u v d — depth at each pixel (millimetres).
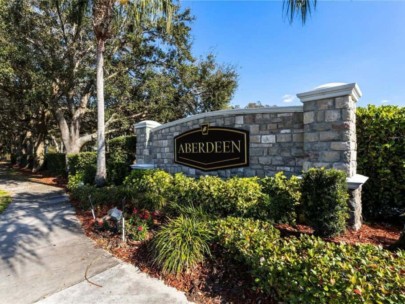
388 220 4410
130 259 3236
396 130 4332
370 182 4566
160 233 3264
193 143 6473
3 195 8312
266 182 4270
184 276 2736
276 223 3811
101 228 4246
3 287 2680
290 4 3051
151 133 7910
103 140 7508
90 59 12375
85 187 7051
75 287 2652
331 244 2455
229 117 5750
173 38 13531
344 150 3891
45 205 6664
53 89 12156
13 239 4078
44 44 11281
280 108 4961
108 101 13766
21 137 22406
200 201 4332
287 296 2123
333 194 3098
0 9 9695
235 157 5594
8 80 10523
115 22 7410
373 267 1975
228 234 2934
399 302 1619
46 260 3295
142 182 5988
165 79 13820
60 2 9742
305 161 4348
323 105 4129
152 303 2367
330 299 1840
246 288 2477
